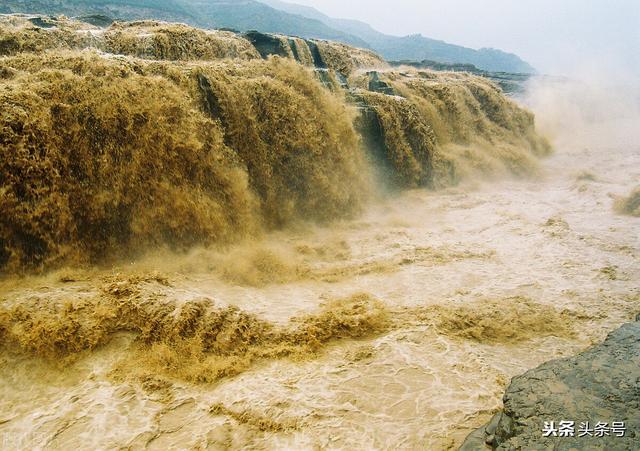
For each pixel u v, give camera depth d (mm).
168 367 5055
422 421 4359
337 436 4195
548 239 8820
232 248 8000
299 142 9859
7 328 5090
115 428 4270
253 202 8977
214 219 8016
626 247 8297
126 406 4531
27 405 4512
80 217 6926
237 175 8586
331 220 10156
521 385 3430
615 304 6430
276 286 7039
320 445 4098
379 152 11922
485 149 15547
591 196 12016
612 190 12312
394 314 6234
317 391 4773
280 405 4559
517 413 3199
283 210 9531
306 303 6457
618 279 7109
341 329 5805
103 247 7062
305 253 8320
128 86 7703
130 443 4113
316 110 10375
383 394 4727
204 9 93938
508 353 5500
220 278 7047
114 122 7379
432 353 5406
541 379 3443
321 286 7102
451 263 7910
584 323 6023
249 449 4078
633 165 16266
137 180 7453
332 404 4586
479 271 7586
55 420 4336
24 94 6777
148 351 5227
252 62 10930
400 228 9781
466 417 4402
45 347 4992
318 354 5418
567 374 3457
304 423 4340
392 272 7586
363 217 10555
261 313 6008
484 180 14250
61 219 6684
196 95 8680
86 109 7227
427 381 4922
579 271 7422
